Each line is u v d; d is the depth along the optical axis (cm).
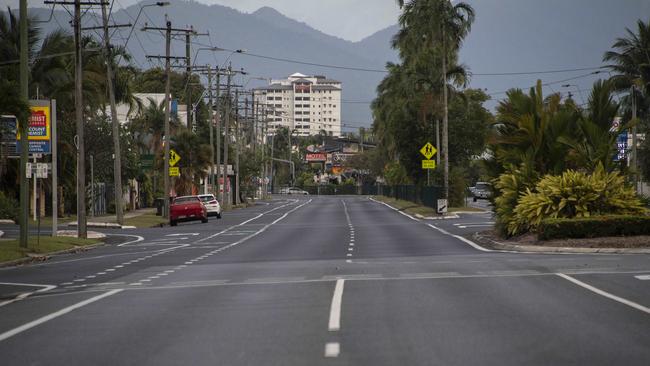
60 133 9144
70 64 9081
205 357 1572
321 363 1480
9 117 4488
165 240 6297
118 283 3102
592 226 4406
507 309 2112
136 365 1515
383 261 3809
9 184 8831
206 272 3462
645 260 3406
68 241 5659
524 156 5156
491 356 1512
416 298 2366
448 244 5072
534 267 3216
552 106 5331
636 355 1503
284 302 2356
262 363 1496
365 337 1739
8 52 8194
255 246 5291
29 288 3081
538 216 4681
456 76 10544
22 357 1630
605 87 5131
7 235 6431
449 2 10169
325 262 3834
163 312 2228
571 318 1948
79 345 1750
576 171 4991
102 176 10612
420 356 1523
